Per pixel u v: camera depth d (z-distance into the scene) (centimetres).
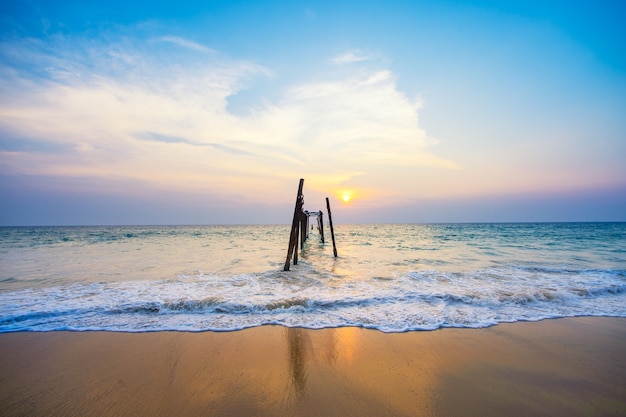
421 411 321
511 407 329
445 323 597
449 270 1200
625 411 323
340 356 456
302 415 315
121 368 418
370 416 313
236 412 321
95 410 326
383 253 1894
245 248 2283
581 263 1412
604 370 414
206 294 798
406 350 477
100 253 1877
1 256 1714
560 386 372
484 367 422
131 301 723
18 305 697
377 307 696
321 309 684
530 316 642
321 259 1584
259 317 633
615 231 4916
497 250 2055
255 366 424
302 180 1322
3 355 458
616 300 765
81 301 730
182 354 463
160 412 321
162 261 1491
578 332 555
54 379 389
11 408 329
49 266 1321
